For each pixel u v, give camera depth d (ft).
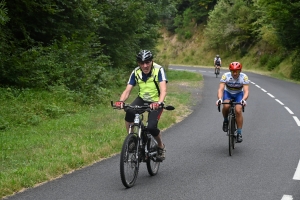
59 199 18.49
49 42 57.26
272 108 52.01
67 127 34.47
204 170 23.79
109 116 40.24
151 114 21.24
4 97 39.91
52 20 53.21
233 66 28.17
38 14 53.42
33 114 37.22
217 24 170.71
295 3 98.58
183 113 47.65
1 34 44.57
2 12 41.09
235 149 29.58
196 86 84.12
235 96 29.76
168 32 216.33
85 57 54.70
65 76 49.21
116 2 73.20
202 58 187.11
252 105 55.11
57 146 27.50
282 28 105.91
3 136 30.37
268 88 79.97
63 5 56.29
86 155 25.39
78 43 57.47
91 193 19.38
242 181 21.54
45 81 45.60
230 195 19.25
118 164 24.75
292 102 58.18
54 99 42.80
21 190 19.75
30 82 45.21
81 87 49.78
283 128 38.06
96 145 28.12
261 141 32.35
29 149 27.09
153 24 100.73
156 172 22.94
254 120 42.83
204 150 29.22
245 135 34.81
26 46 53.42
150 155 21.40
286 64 125.49
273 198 18.90
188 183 21.15
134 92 63.26
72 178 21.79
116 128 33.78
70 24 57.21
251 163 25.48
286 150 29.17
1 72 44.24
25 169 21.93
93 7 68.23
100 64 58.75
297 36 106.42
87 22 61.67
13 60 44.14
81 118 38.45
